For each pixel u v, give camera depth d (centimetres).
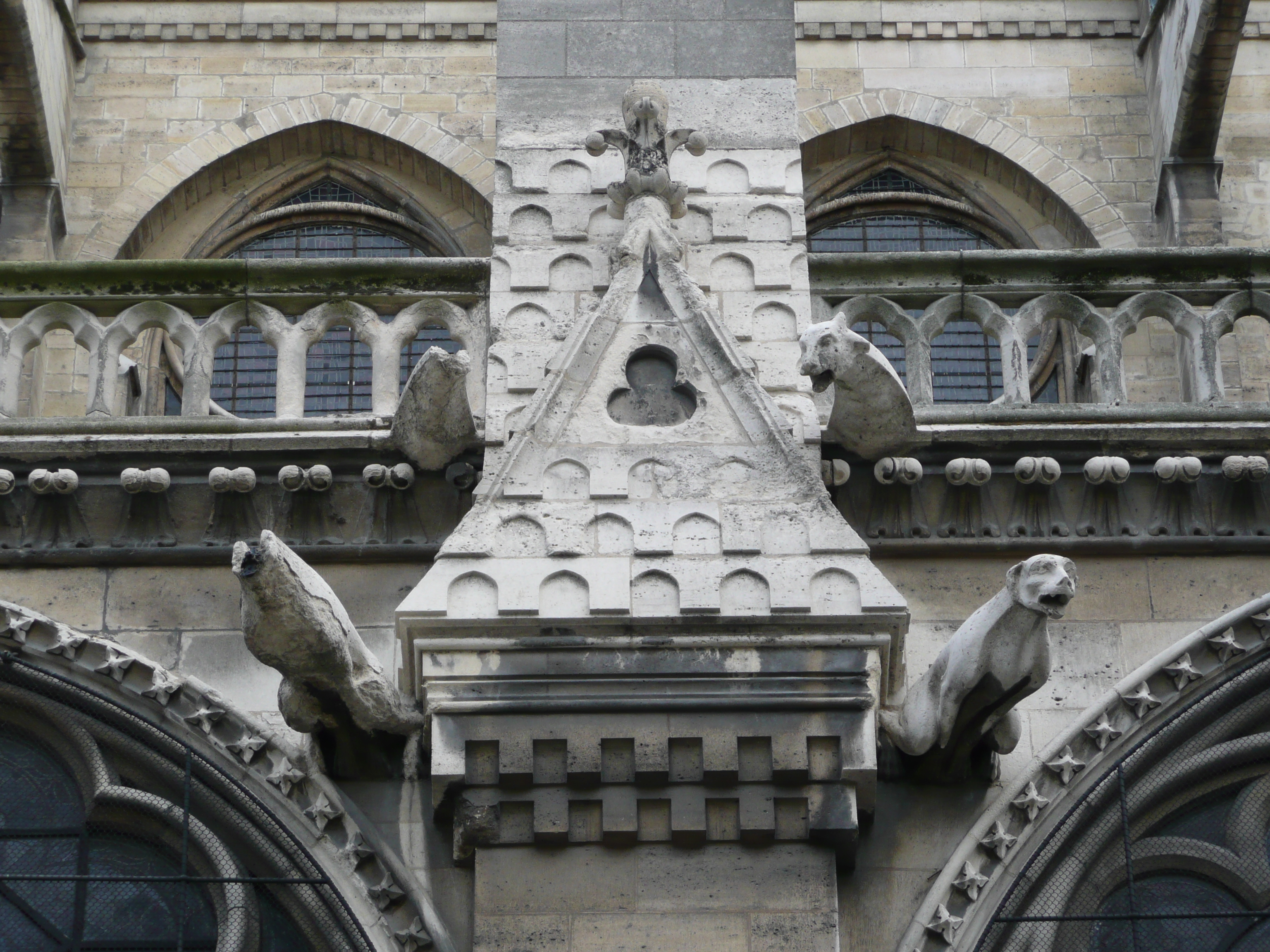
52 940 2117
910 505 2309
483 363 2477
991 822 2111
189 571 2316
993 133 3297
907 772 2141
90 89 3312
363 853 2097
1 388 2472
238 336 3119
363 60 3362
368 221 3303
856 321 2506
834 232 3303
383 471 2303
